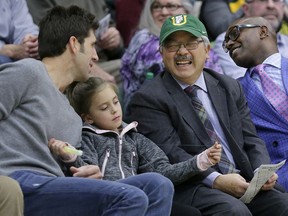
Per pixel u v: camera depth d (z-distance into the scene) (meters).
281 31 16.45
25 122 10.18
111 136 11.25
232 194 11.10
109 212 9.52
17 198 9.36
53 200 9.79
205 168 10.77
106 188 9.66
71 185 9.77
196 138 11.48
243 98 12.07
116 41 15.23
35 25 14.63
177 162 11.26
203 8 16.78
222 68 14.79
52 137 10.38
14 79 10.11
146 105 11.59
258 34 12.70
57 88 10.60
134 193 9.54
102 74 14.48
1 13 14.38
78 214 9.73
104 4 15.89
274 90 12.46
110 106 11.28
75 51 10.84
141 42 14.62
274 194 11.35
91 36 10.99
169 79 11.81
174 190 11.10
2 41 14.41
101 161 10.97
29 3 14.98
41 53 10.91
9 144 10.05
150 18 15.09
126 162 11.12
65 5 15.20
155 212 9.86
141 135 11.46
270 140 12.35
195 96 11.77
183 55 11.62
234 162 11.65
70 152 10.21
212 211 10.74
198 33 11.61
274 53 12.75
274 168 10.83
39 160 10.14
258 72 12.62
